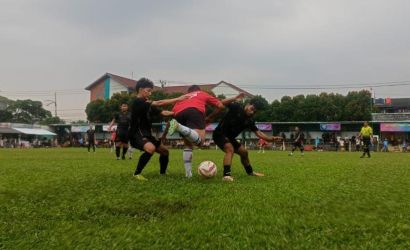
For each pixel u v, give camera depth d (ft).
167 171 26.84
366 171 28.91
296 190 18.06
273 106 192.54
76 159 46.24
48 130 239.91
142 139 22.21
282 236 11.66
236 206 14.80
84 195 16.67
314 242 11.26
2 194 17.06
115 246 11.09
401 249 10.71
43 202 15.66
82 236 11.96
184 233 11.96
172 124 21.34
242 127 23.71
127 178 21.58
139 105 22.15
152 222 13.12
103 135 211.61
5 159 46.06
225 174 22.41
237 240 11.35
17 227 12.77
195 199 15.98
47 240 11.73
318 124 189.16
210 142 166.61
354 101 185.16
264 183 20.52
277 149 155.02
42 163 36.73
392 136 178.09
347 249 10.75
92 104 212.02
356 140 154.71
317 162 42.57
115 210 14.53
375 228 12.43
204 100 23.59
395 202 15.80
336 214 13.93
